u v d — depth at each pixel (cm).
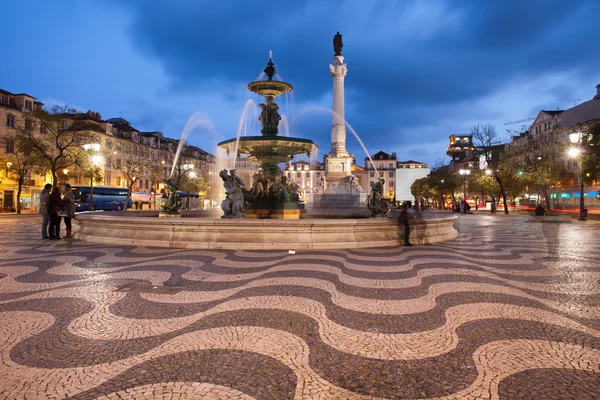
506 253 836
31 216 2914
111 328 337
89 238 982
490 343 310
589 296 463
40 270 590
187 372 254
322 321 361
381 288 490
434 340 316
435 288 493
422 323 358
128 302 417
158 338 314
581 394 228
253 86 1212
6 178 4028
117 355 280
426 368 264
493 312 394
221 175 1050
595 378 250
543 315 385
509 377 251
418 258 737
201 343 304
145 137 6119
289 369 261
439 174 5334
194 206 5241
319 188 2927
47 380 241
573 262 722
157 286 489
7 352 283
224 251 794
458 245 980
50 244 913
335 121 2956
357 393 230
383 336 324
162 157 6319
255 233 839
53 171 3353
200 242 835
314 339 316
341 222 865
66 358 274
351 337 321
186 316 371
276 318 367
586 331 339
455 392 231
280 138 1141
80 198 3603
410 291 477
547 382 244
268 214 1173
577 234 1342
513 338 322
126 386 234
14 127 3841
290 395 226
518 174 3394
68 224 1068
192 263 652
